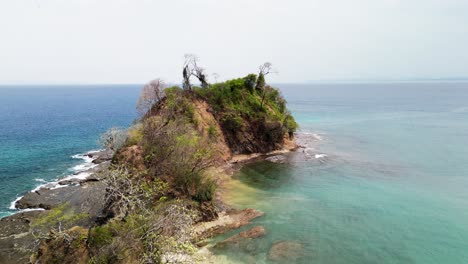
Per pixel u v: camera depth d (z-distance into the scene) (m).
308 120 138.38
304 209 46.16
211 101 75.38
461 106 197.00
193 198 42.06
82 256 27.67
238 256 33.97
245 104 79.50
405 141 93.25
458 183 57.47
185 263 28.94
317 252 35.25
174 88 69.75
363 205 47.84
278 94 91.75
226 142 72.50
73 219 40.16
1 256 33.75
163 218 29.42
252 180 58.19
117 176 38.16
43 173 63.56
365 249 36.19
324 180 58.78
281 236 38.38
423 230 40.66
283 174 61.91
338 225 41.56
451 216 44.53
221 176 57.53
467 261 34.34
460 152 79.81
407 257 34.91
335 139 96.19
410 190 54.06
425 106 199.25
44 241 29.88
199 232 38.12
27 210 45.69
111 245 26.77
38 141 95.88
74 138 100.81
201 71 76.94
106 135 63.09
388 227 41.31
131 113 176.12
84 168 66.94
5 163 70.62
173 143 45.34
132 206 32.69
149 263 26.67
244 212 44.28
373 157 74.88
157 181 40.91
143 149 45.06
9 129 117.94
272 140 78.50
